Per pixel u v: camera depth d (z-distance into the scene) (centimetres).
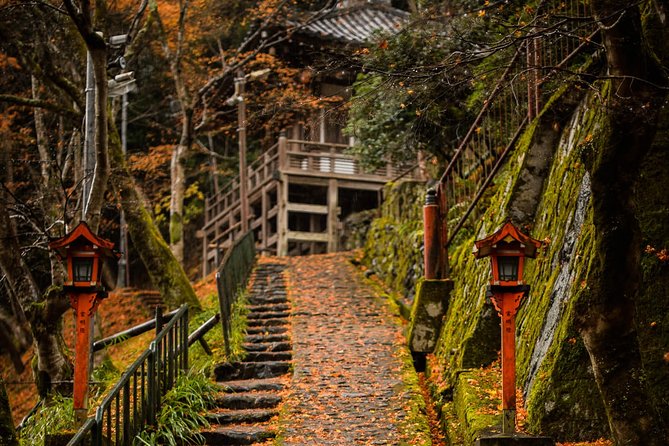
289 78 2270
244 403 1066
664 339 785
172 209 2177
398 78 870
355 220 2481
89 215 1084
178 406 985
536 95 1059
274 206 2730
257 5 2514
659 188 842
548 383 837
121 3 1808
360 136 1689
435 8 1041
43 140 1527
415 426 970
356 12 2605
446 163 1673
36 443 977
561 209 956
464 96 1370
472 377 1007
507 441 750
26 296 1195
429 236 1291
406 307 1532
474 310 1094
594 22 716
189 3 2173
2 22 1337
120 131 3048
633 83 682
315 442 926
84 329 862
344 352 1276
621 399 682
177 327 1091
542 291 963
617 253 679
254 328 1416
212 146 3139
